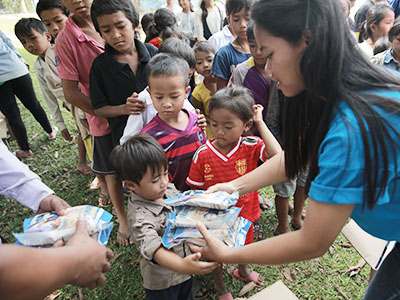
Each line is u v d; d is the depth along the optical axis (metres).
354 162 0.79
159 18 3.88
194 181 1.96
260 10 0.83
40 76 3.33
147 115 2.14
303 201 2.52
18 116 3.73
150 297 1.71
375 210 0.93
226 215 1.32
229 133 1.77
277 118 2.36
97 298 2.13
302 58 0.82
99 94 2.21
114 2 1.94
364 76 0.84
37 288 0.78
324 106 0.90
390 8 3.29
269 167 1.52
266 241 1.08
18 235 1.04
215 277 2.03
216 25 5.28
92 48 2.32
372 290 1.28
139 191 1.55
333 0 0.78
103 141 2.46
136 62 2.30
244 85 2.41
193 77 3.43
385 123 0.77
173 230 1.35
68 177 3.52
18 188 1.40
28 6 18.78
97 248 1.00
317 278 2.22
